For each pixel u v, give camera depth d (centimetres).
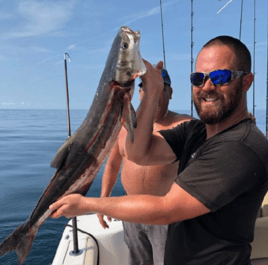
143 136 182
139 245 285
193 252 152
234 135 139
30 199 1010
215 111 149
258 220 256
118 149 315
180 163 180
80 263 260
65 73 266
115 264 316
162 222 142
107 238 319
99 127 185
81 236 311
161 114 276
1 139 3688
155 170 261
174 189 141
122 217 147
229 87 147
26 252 191
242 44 152
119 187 1123
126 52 169
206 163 138
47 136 4197
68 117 272
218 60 147
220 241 144
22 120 11125
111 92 177
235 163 131
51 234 682
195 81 153
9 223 776
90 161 190
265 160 132
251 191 138
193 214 137
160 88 179
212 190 132
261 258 245
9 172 1549
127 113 175
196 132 180
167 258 172
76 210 162
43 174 1488
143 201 143
